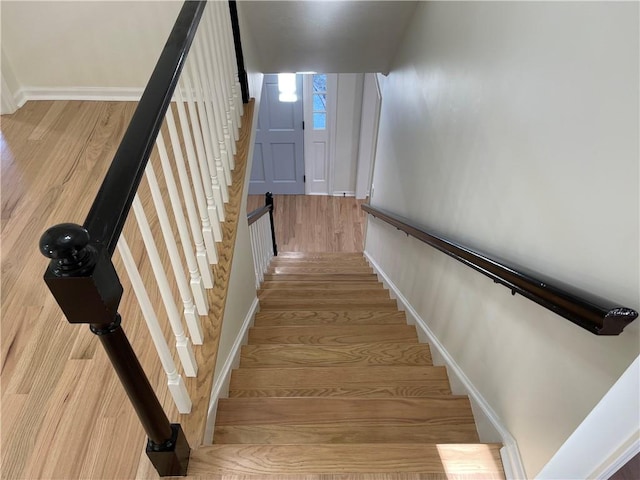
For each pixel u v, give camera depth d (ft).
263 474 4.02
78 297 2.23
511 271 3.86
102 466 3.76
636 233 2.62
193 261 4.59
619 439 2.63
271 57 11.03
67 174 6.37
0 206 5.85
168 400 4.34
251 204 19.74
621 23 2.71
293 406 5.40
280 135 18.62
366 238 16.17
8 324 4.67
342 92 17.11
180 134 7.01
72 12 7.13
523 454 4.21
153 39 7.46
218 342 4.97
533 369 4.00
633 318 2.59
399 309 9.64
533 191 3.89
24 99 7.88
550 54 3.58
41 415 4.03
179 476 3.90
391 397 5.81
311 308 9.64
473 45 5.41
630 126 2.65
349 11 9.03
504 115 4.49
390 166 11.53
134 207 3.16
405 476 4.10
